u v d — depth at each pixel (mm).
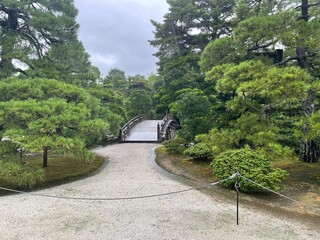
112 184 6848
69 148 5926
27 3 9453
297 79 5727
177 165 8922
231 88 6910
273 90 5707
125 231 4133
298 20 7211
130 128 18469
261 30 6832
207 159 9414
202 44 22797
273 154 6113
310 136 5574
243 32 7160
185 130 10539
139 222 4484
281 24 6773
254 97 7707
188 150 9328
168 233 4074
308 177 7223
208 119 10234
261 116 7137
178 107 11055
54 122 5777
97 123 6594
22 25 9617
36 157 9969
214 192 6184
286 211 5098
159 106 24047
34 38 9734
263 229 4273
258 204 5441
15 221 4488
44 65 9531
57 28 9695
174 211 5012
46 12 9586
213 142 7137
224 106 10133
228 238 3934
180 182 7066
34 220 4539
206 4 23453
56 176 7312
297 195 5965
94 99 8078
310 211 5113
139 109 27719
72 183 6957
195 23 23312
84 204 5355
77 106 6785
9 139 6355
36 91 6605
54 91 6922
